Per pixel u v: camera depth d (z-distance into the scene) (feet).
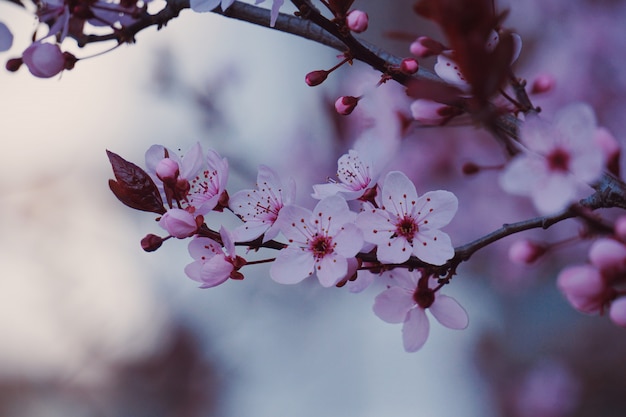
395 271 1.32
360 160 1.29
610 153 1.21
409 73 1.26
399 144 1.29
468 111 1.16
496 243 2.76
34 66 1.30
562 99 2.57
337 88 2.43
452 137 2.65
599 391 2.92
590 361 2.94
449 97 1.14
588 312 1.19
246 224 1.29
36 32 1.31
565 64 2.60
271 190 1.30
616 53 2.58
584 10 2.65
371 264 1.30
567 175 1.13
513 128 1.24
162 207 1.28
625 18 2.62
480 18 1.11
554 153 1.13
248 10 1.35
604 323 2.95
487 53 1.11
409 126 1.30
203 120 2.57
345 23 1.25
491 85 1.12
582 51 2.60
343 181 1.30
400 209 1.26
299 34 1.34
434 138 2.65
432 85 1.14
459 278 2.94
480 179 2.68
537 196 1.13
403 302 1.31
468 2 1.10
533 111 1.24
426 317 1.31
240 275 1.26
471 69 1.11
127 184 1.27
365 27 1.24
